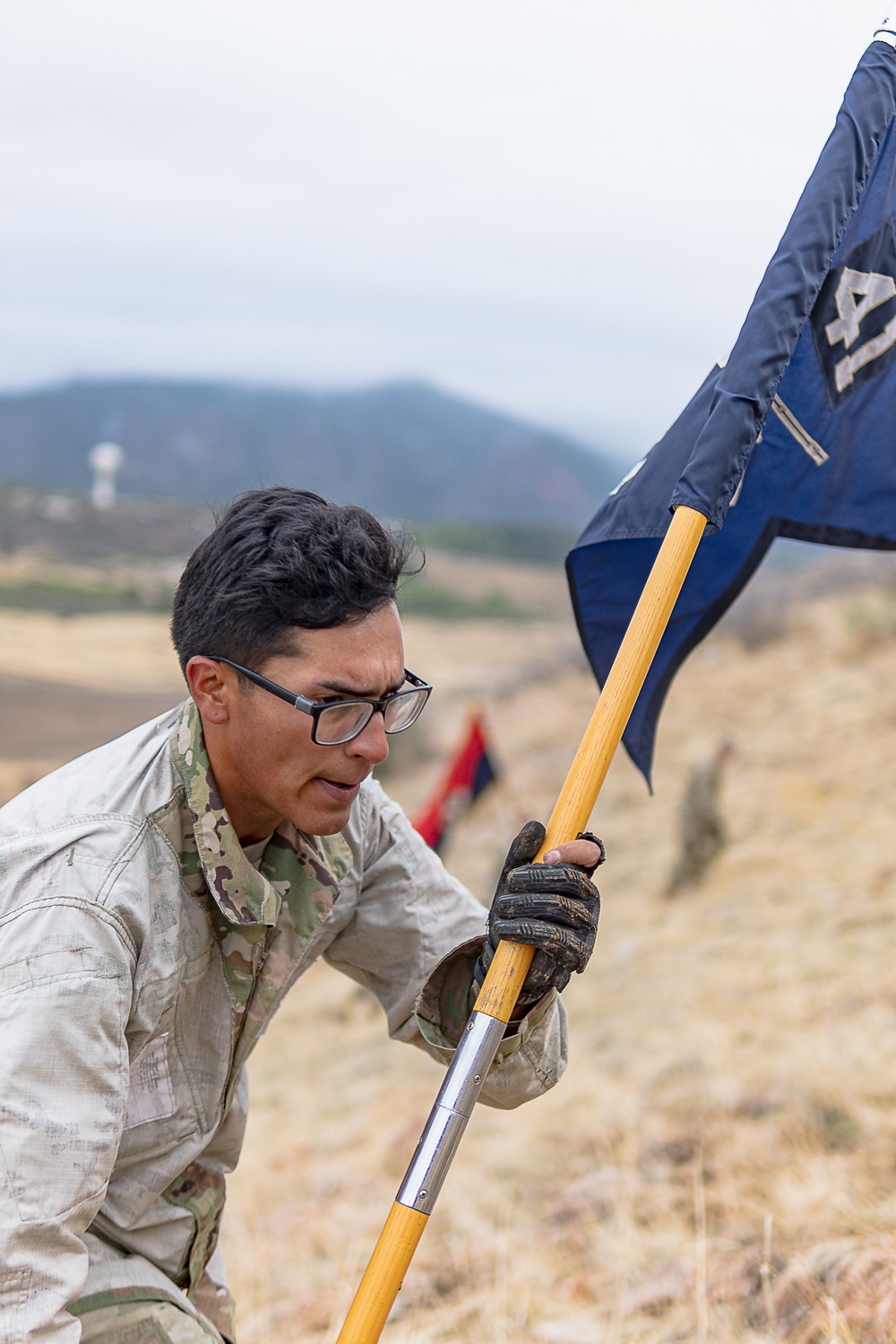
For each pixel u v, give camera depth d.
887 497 2.27
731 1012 6.95
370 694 1.57
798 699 18.77
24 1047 1.42
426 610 80.12
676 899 11.66
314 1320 4.08
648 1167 4.57
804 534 2.33
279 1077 9.81
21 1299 1.37
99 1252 1.71
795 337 1.93
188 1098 1.75
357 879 1.99
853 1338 2.67
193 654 1.62
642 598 1.79
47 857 1.55
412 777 25.12
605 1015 7.99
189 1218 1.84
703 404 2.21
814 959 7.60
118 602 66.12
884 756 14.29
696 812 11.81
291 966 1.79
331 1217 5.43
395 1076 8.60
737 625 25.23
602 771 1.71
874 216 2.18
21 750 29.89
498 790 21.14
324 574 1.52
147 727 1.76
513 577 112.94
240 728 1.61
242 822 1.74
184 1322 1.69
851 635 20.64
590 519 2.34
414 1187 1.58
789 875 10.73
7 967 1.47
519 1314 3.48
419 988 2.03
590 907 1.64
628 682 1.74
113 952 1.53
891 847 10.59
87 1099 1.46
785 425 2.28
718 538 2.36
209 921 1.71
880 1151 3.95
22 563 77.62
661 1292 3.36
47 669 42.69
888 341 2.23
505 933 1.62
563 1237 4.12
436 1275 4.14
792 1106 4.67
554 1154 5.25
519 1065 1.84
